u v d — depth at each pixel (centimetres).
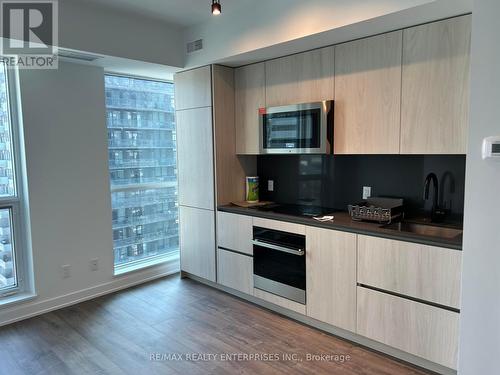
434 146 244
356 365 251
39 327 310
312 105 302
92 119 360
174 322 317
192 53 364
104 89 368
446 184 273
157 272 427
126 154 410
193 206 398
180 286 400
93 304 355
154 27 349
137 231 429
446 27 233
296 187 377
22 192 330
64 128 341
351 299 271
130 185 416
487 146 190
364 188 323
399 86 257
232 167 384
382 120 268
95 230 369
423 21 239
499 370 200
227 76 371
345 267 272
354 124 284
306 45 294
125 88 405
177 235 473
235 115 380
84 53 310
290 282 311
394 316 249
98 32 311
